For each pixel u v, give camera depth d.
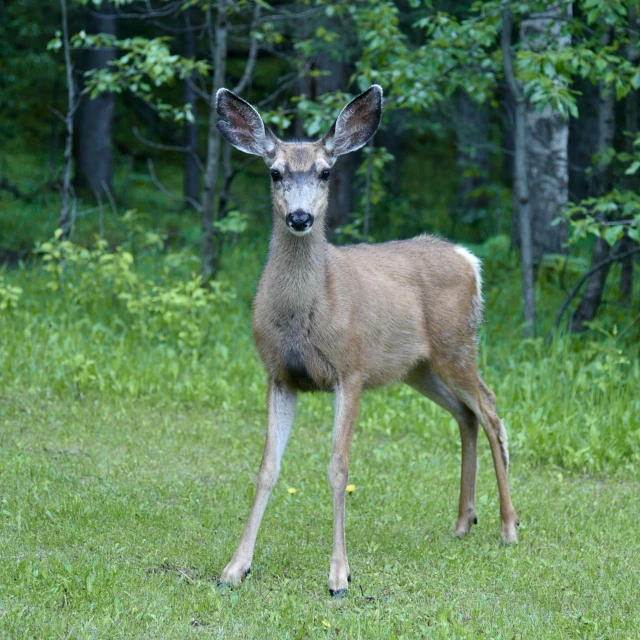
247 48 31.09
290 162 7.50
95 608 6.33
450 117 21.89
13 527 7.74
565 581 7.40
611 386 12.34
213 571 7.26
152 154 36.53
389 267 8.52
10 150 33.94
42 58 27.83
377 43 14.62
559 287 17.97
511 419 11.74
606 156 14.93
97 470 9.50
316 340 7.49
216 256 17.75
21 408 11.40
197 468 9.90
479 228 26.72
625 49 15.55
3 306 14.38
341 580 7.00
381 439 11.54
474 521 8.73
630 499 9.67
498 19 14.49
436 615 6.61
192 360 13.53
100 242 16.06
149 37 30.97
